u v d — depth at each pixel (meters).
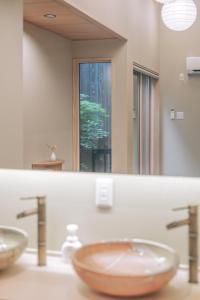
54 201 1.80
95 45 2.01
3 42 2.07
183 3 1.82
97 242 1.58
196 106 1.83
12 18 2.10
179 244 1.61
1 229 1.73
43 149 2.05
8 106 2.09
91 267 1.39
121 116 1.97
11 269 1.58
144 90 1.92
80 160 2.01
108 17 2.00
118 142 1.96
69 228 1.66
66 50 2.09
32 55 2.15
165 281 1.30
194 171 1.80
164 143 1.86
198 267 1.55
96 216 1.73
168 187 1.63
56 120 2.08
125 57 1.97
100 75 2.03
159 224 1.65
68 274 1.53
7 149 2.07
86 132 2.02
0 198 1.89
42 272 1.55
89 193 1.75
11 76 2.10
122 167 1.90
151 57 1.89
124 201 1.70
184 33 1.84
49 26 2.11
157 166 1.85
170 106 1.87
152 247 1.54
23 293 1.36
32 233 1.83
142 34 1.91
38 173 1.83
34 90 2.11
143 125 1.91
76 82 2.07
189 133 1.84
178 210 1.58
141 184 1.67
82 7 2.03
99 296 1.33
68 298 1.32
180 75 1.85
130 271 1.43
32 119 2.10
